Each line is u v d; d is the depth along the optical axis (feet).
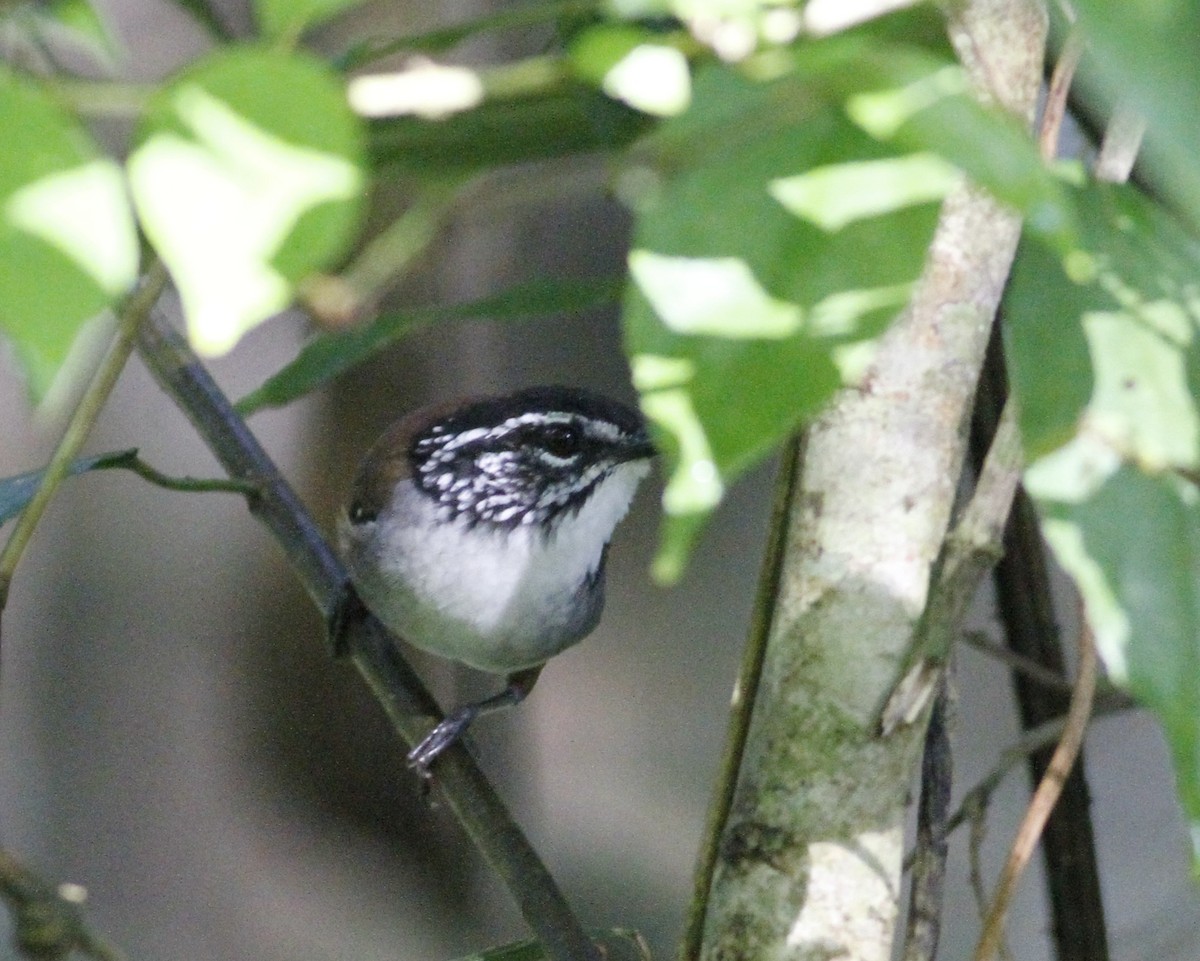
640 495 46.70
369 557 29.81
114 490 46.24
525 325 45.19
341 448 44.24
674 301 8.73
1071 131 21.20
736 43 9.63
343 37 36.37
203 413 26.37
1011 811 41.42
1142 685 9.43
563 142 20.01
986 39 13.61
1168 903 39.09
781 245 8.72
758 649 17.69
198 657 46.21
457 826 45.37
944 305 15.84
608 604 47.03
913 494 16.31
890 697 15.94
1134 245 10.25
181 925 44.78
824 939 16.40
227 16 40.06
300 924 44.83
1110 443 9.73
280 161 8.09
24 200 7.98
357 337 22.97
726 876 16.99
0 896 14.44
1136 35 6.85
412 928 44.78
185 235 8.06
